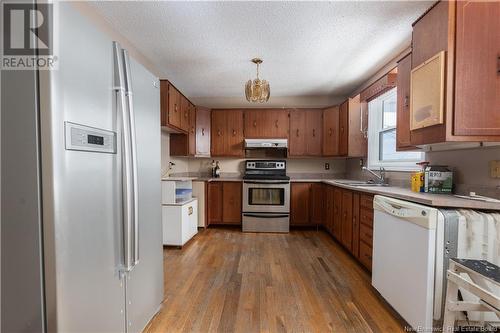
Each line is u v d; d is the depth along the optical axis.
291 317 1.65
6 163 0.85
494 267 1.17
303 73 3.19
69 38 0.88
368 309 1.74
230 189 4.01
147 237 1.49
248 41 2.35
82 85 0.94
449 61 1.48
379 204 1.83
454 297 1.26
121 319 1.22
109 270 1.11
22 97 0.83
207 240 3.35
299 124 4.18
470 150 1.77
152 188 1.55
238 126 4.25
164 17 1.97
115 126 1.13
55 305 0.86
